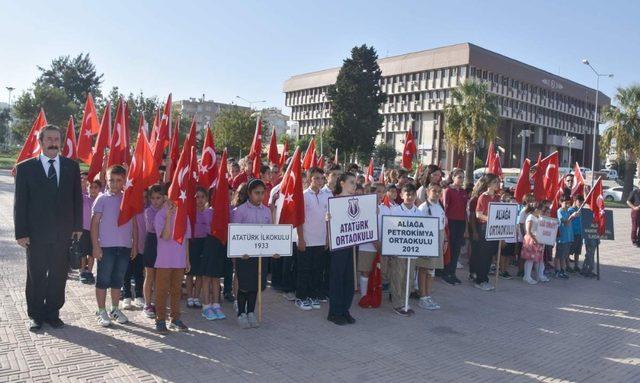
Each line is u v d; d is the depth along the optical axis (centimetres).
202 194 734
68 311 680
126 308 710
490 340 665
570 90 7762
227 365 528
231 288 800
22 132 5516
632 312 855
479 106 3625
